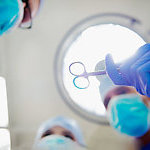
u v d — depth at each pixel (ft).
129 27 5.58
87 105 5.39
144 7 5.54
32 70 5.38
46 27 5.42
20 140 5.13
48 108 5.36
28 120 5.27
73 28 5.48
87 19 5.51
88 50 5.59
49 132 5.17
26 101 5.32
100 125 5.27
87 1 5.53
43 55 5.42
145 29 5.53
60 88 5.41
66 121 5.30
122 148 5.13
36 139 5.13
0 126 4.84
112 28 5.65
